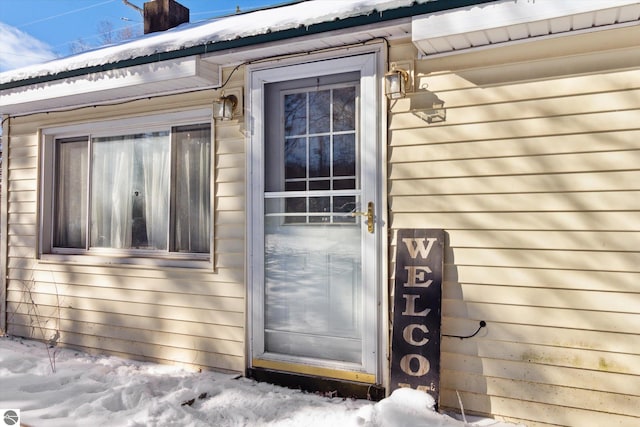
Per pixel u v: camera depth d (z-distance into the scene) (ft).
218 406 9.93
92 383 11.10
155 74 12.07
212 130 12.63
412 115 10.27
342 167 11.05
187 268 12.91
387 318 10.29
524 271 9.28
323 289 11.21
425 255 9.93
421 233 10.03
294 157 11.58
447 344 9.82
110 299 14.12
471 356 9.63
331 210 11.14
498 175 9.54
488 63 9.66
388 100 10.48
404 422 8.56
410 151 10.27
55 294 15.12
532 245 9.24
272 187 11.80
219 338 12.39
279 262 11.68
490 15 8.43
